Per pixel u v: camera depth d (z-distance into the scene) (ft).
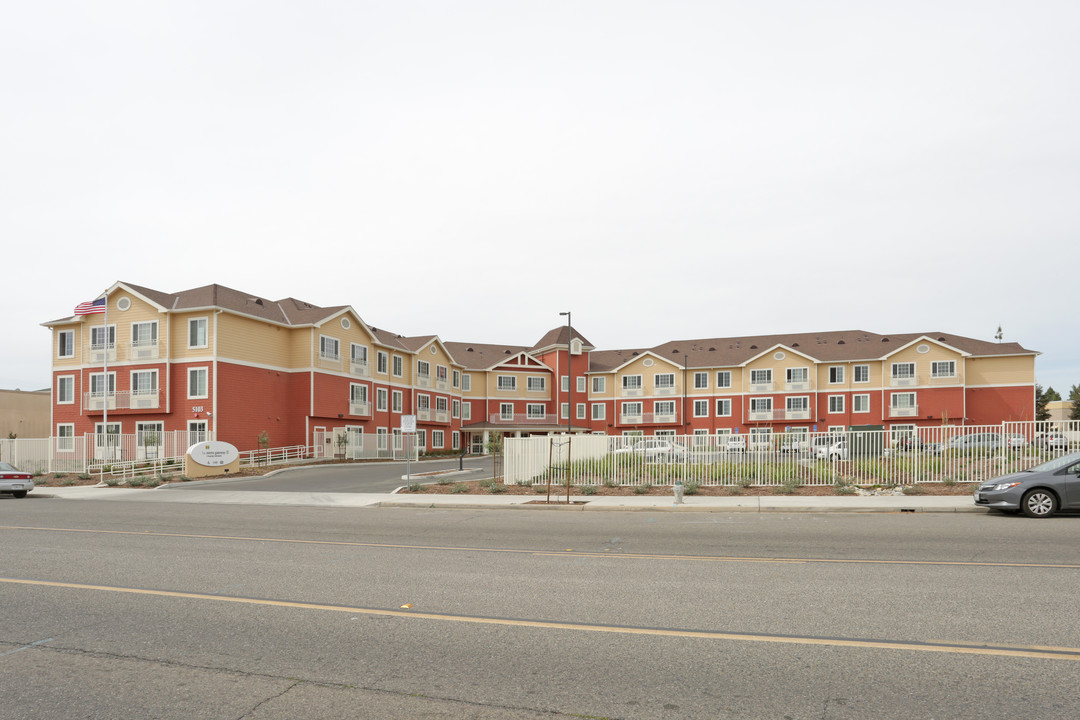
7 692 15.99
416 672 17.07
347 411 152.15
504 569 29.94
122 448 124.26
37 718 14.53
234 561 32.35
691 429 214.28
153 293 133.18
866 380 197.77
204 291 131.75
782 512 53.62
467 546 36.91
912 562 30.60
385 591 25.73
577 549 35.53
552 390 231.71
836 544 36.19
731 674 16.71
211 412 122.93
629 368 224.33
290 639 19.80
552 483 74.08
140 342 129.70
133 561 32.48
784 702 15.05
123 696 15.70
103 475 103.19
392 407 173.17
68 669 17.48
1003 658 17.60
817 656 17.93
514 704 15.08
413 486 75.46
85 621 21.81
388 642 19.47
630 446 73.67
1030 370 185.26
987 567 29.25
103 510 60.44
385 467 124.16
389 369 171.63
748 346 219.00
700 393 214.48
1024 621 20.85
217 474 101.91
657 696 15.44
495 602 23.93
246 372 130.52
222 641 19.69
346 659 18.07
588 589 25.81
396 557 33.30
